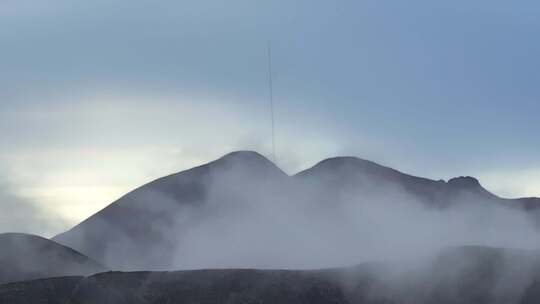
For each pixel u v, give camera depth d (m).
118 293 175.12
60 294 175.38
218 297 175.75
